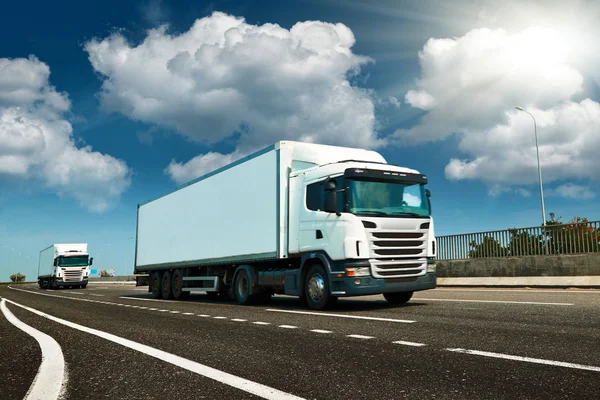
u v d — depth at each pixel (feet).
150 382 13.23
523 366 13.47
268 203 39.01
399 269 32.30
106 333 24.11
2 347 20.86
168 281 59.47
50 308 45.32
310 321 26.14
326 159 37.06
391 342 18.16
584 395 10.67
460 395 10.98
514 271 58.85
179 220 56.34
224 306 41.22
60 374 14.66
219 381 12.99
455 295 41.81
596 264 50.78
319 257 33.53
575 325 20.54
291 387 12.12
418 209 34.30
